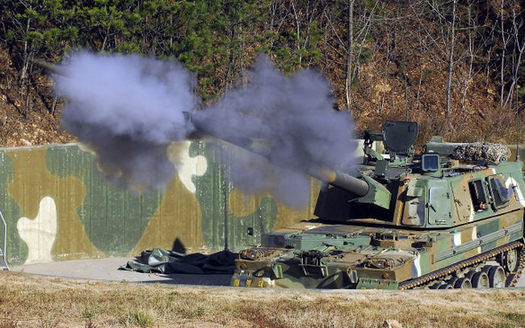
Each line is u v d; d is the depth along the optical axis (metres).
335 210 26.89
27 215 30.28
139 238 32.97
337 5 52.22
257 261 22.50
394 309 18.53
